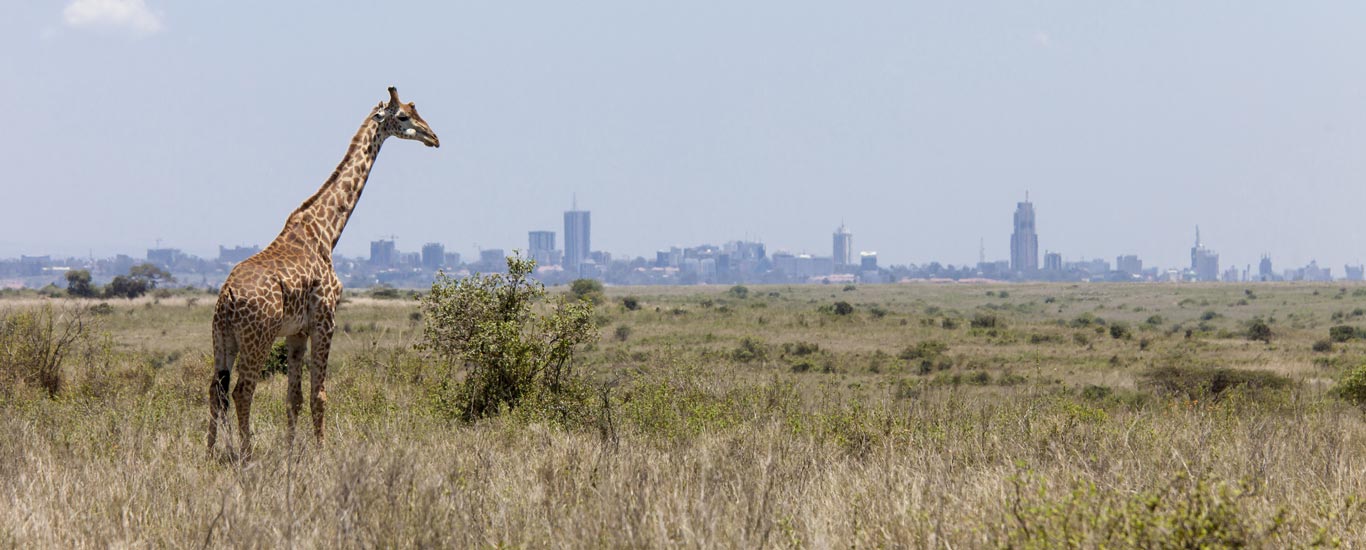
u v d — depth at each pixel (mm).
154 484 29109
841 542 23781
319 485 28750
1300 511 24766
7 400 55875
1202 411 52156
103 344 77000
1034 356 183125
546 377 53125
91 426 42281
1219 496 22312
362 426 43188
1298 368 158875
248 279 36781
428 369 65438
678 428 42219
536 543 23797
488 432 42500
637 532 23281
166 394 57281
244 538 23547
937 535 22266
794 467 31828
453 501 25391
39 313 74250
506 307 54031
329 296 40312
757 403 51125
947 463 33969
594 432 43438
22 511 26094
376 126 45531
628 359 147250
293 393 40938
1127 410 69312
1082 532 21062
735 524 23906
